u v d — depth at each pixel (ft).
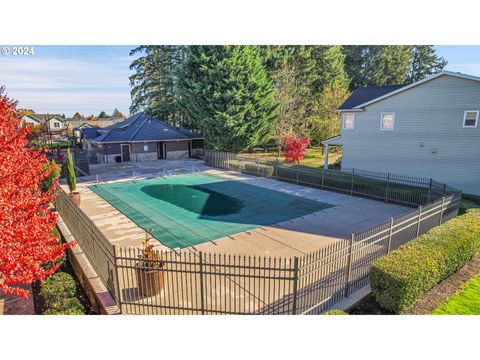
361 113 71.36
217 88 96.27
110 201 56.70
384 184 55.88
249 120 101.91
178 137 114.93
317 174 65.82
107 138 104.94
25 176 20.61
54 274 25.76
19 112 26.23
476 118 55.01
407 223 31.83
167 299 24.50
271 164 77.82
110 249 22.47
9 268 17.46
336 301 23.62
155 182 73.20
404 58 166.40
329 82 135.03
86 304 25.70
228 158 90.74
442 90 58.18
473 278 26.71
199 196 59.88
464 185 57.88
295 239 37.93
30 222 19.94
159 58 151.43
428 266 23.13
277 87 115.85
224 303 24.16
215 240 37.83
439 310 22.57
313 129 116.16
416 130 62.85
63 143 172.65
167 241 37.76
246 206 52.70
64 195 36.91
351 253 24.07
